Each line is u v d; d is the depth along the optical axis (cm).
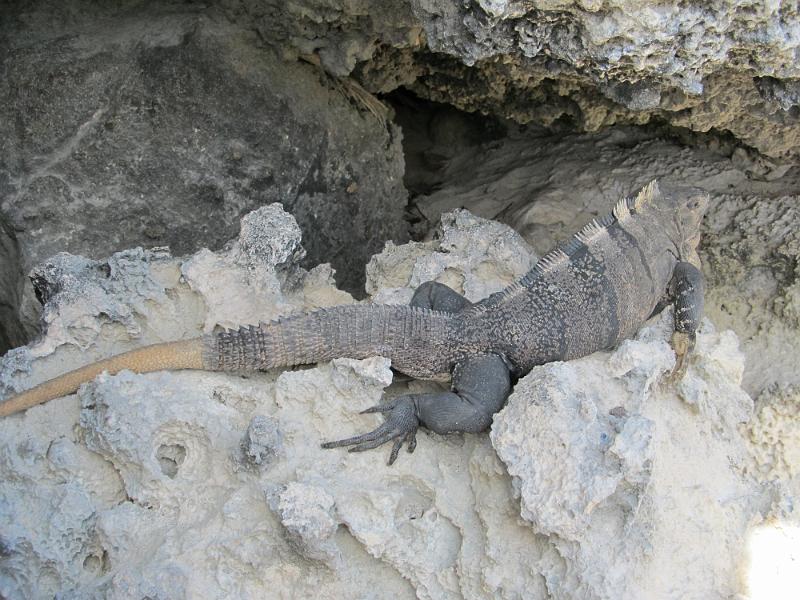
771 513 82
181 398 80
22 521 74
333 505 75
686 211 96
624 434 74
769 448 89
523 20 85
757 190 130
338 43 116
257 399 83
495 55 101
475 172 160
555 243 134
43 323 86
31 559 73
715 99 109
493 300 88
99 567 75
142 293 89
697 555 77
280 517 72
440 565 77
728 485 84
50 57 117
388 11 106
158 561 73
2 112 116
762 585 77
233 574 74
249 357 84
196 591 73
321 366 84
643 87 96
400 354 85
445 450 84
